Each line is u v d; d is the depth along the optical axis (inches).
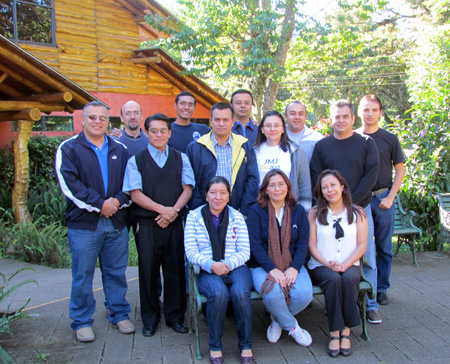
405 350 123.6
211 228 128.5
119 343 127.7
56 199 305.4
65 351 122.3
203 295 122.1
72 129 409.7
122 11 418.0
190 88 454.0
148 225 131.0
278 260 129.2
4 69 263.4
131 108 168.1
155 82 445.7
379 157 149.4
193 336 132.8
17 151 288.0
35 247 232.7
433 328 137.3
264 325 140.9
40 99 281.6
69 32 386.6
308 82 898.7
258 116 434.9
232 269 126.1
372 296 128.0
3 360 105.0
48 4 374.6
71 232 128.6
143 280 132.3
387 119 1032.8
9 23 362.9
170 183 131.0
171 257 134.7
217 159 141.4
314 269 131.7
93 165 127.8
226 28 406.9
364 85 881.5
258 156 148.7
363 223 132.8
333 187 130.0
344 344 122.4
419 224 234.4
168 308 137.6
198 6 422.6
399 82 886.4
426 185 224.7
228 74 377.4
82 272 128.1
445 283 177.5
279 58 421.1
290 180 144.9
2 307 153.9
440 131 222.7
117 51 417.4
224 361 118.3
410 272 192.4
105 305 145.5
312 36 455.5
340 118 138.4
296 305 124.7
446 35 508.7
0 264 230.2
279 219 133.0
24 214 291.0
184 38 390.3
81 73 396.5
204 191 142.0
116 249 134.6
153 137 129.0
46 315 146.2
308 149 159.6
